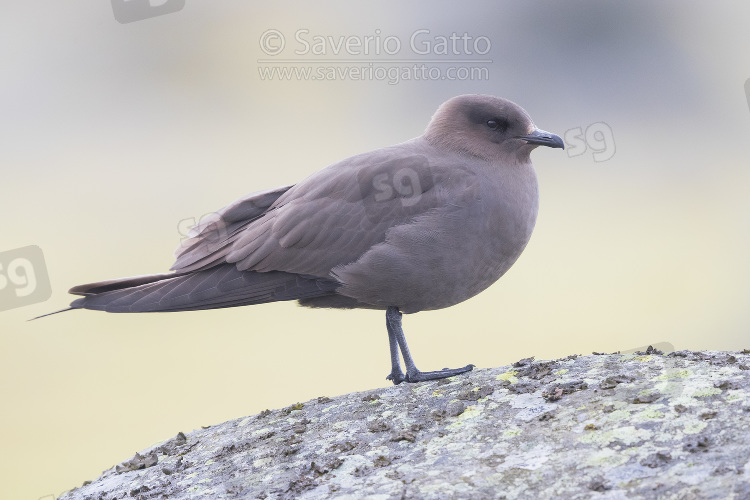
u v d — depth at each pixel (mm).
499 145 8391
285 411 7258
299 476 5977
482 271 8180
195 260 8430
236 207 8539
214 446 6895
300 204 8219
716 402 5750
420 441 6145
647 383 6199
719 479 4965
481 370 7590
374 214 8023
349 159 8422
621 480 5180
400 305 8227
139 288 8242
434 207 7965
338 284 8172
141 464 6828
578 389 6344
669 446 5395
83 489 6684
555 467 5445
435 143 8531
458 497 5320
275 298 8250
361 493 5551
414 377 7844
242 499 5848
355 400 7117
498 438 5938
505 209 8102
